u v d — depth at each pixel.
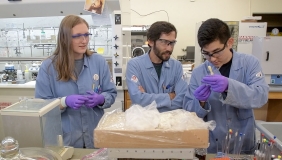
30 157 0.77
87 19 2.91
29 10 2.38
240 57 1.18
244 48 2.89
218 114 1.19
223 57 1.08
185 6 4.34
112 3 2.12
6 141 0.71
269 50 2.37
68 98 1.28
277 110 2.76
